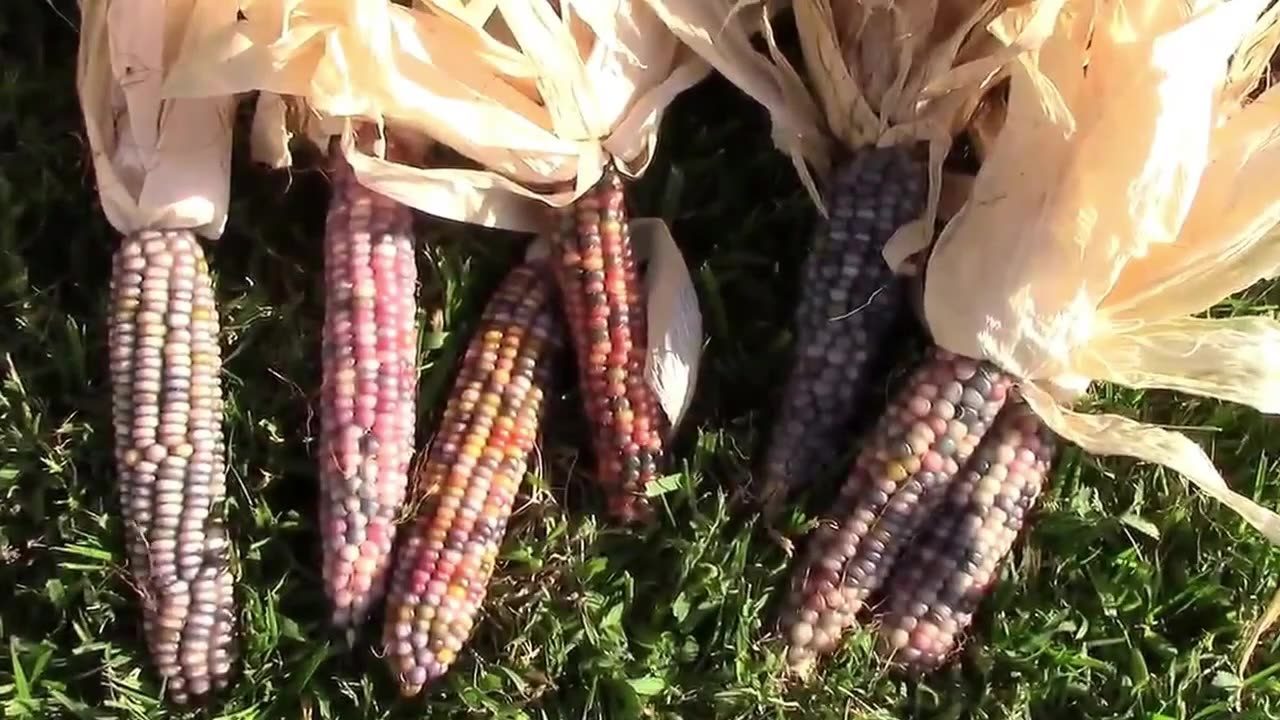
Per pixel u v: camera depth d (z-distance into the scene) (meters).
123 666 0.53
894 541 0.52
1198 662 0.55
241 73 0.49
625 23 0.52
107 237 0.57
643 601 0.55
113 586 0.54
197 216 0.52
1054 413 0.51
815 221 0.57
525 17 0.50
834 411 0.53
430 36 0.51
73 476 0.54
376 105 0.49
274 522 0.54
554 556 0.54
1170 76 0.46
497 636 0.54
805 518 0.53
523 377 0.54
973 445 0.51
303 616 0.55
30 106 0.59
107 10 0.51
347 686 0.53
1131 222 0.47
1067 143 0.48
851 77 0.52
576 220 0.52
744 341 0.57
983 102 0.53
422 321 0.56
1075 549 0.56
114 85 0.52
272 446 0.55
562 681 0.54
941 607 0.52
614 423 0.52
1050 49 0.48
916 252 0.52
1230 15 0.46
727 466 0.55
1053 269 0.48
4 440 0.54
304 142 0.56
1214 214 0.50
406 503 0.53
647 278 0.54
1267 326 0.51
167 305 0.52
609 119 0.53
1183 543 0.57
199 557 0.52
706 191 0.59
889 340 0.56
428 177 0.52
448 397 0.56
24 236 0.57
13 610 0.55
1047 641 0.54
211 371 0.53
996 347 0.49
